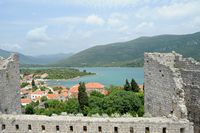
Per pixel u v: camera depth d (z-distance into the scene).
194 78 45.31
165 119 42.50
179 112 42.41
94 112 101.25
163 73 46.69
